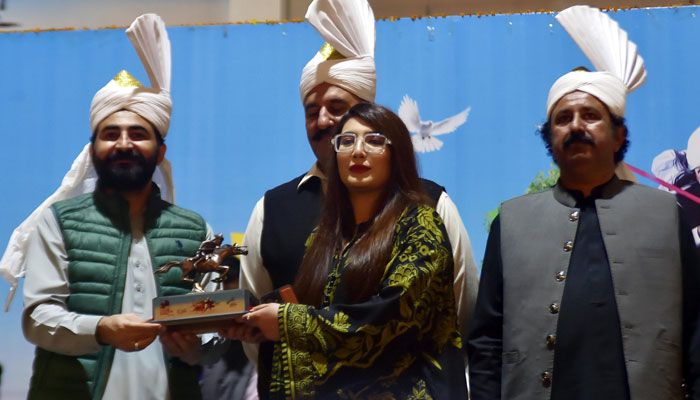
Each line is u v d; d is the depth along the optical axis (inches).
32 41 179.2
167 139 174.7
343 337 102.4
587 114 121.2
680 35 165.3
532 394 109.0
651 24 166.1
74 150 174.6
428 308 105.6
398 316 103.0
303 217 130.4
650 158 161.9
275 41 176.4
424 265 105.3
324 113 137.7
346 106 138.1
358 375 102.7
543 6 193.3
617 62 134.5
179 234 138.2
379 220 111.3
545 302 111.9
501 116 168.4
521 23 170.9
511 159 166.6
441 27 172.7
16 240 148.0
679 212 115.6
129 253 134.4
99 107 142.2
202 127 174.9
